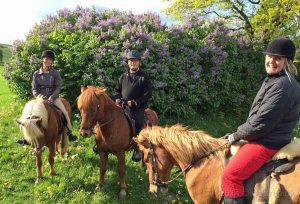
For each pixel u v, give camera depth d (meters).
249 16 15.00
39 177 6.75
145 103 6.57
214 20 12.02
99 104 5.77
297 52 14.48
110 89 9.07
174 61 9.99
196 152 4.22
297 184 3.39
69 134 7.26
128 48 9.28
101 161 6.42
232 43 11.83
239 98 12.41
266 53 3.50
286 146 3.55
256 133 3.50
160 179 4.45
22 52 9.69
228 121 11.78
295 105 3.47
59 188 6.44
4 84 16.03
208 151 4.17
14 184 6.63
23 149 7.97
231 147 3.92
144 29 9.84
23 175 6.98
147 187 6.71
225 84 11.62
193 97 10.30
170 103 9.86
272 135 3.54
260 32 14.35
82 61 9.14
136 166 7.50
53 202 6.10
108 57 9.16
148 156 4.48
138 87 6.46
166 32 10.51
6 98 12.06
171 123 10.02
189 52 10.41
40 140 6.15
